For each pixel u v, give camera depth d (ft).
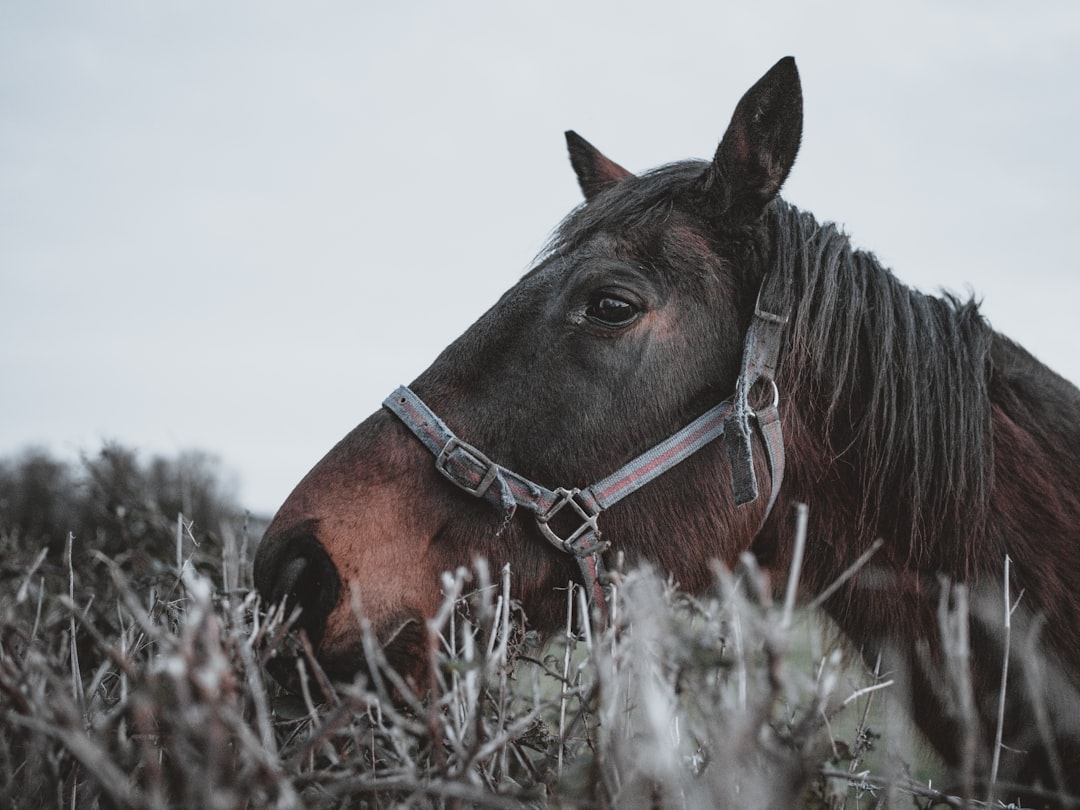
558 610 7.24
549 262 7.75
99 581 10.46
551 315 7.34
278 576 6.72
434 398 7.33
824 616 8.45
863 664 8.11
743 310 7.52
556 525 7.12
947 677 6.31
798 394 7.55
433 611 6.85
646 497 7.22
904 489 7.39
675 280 7.38
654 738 4.05
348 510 6.87
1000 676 7.12
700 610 5.70
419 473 7.06
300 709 6.22
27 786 4.79
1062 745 6.93
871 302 7.80
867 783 5.92
